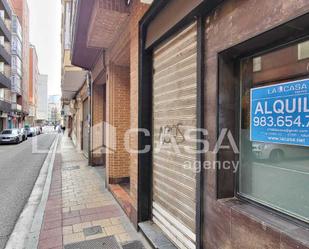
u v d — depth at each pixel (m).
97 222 3.93
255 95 1.92
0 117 29.00
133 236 3.45
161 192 3.35
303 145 1.53
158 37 3.17
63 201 4.98
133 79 3.93
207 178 2.22
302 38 1.56
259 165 1.90
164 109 3.26
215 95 2.10
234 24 1.89
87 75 9.57
